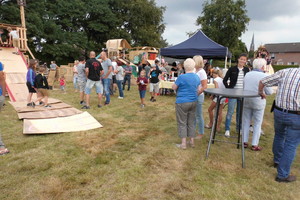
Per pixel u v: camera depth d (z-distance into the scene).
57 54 23.72
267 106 8.43
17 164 3.09
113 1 31.52
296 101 2.64
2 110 5.89
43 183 2.65
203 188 2.68
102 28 29.17
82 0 27.77
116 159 3.35
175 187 2.68
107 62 6.93
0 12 19.17
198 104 4.17
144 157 3.46
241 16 34.00
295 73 2.68
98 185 2.66
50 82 10.45
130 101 8.08
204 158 3.50
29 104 6.23
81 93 7.11
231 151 3.85
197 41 10.73
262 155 3.74
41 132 4.28
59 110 5.99
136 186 2.67
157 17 34.62
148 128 4.95
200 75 3.87
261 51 5.57
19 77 8.49
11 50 10.27
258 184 2.82
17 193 2.45
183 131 3.74
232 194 2.59
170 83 9.02
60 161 3.21
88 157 3.38
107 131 4.62
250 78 3.71
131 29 34.00
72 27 27.25
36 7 22.36
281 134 3.15
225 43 35.34
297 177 3.06
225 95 3.04
